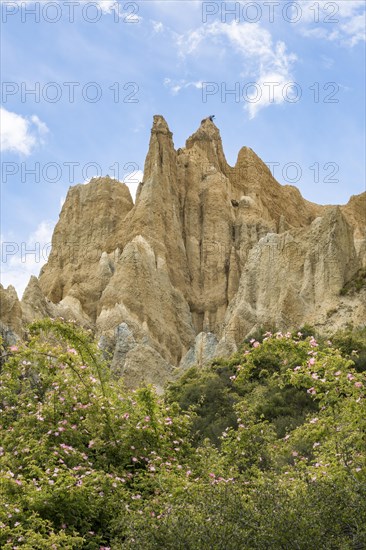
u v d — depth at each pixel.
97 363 24.03
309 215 117.62
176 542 15.19
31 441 21.83
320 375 21.98
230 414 39.59
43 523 18.48
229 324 76.88
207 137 113.75
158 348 83.62
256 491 16.73
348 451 19.34
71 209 105.31
